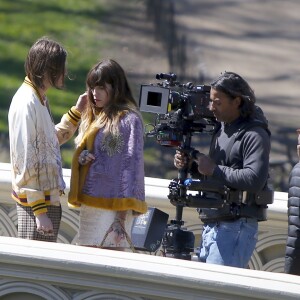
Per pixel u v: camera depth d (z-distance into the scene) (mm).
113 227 16078
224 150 16812
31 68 15852
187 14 66500
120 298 13117
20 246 13359
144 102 16641
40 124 15750
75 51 58844
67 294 13211
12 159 15930
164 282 12992
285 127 52875
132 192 16000
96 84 16297
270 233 19828
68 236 19891
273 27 67312
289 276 13336
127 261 13219
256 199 16812
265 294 12875
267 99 57406
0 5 65062
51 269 13188
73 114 17438
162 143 16969
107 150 16141
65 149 43062
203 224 18797
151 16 63250
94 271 13055
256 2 71625
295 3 72375
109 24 63156
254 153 16438
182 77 57531
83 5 66000
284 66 61594
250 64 61281
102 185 16125
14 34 60781
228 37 64312
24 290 13258
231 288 12891
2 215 20031
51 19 63719
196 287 12969
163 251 17078
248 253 16922
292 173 17344
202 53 60781
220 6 69312
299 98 57719
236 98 16625
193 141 43406
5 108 50719
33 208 15664
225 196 16594
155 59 58750
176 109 16875
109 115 16219
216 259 16844
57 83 15992
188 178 16875
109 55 59188
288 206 17406
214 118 16984
